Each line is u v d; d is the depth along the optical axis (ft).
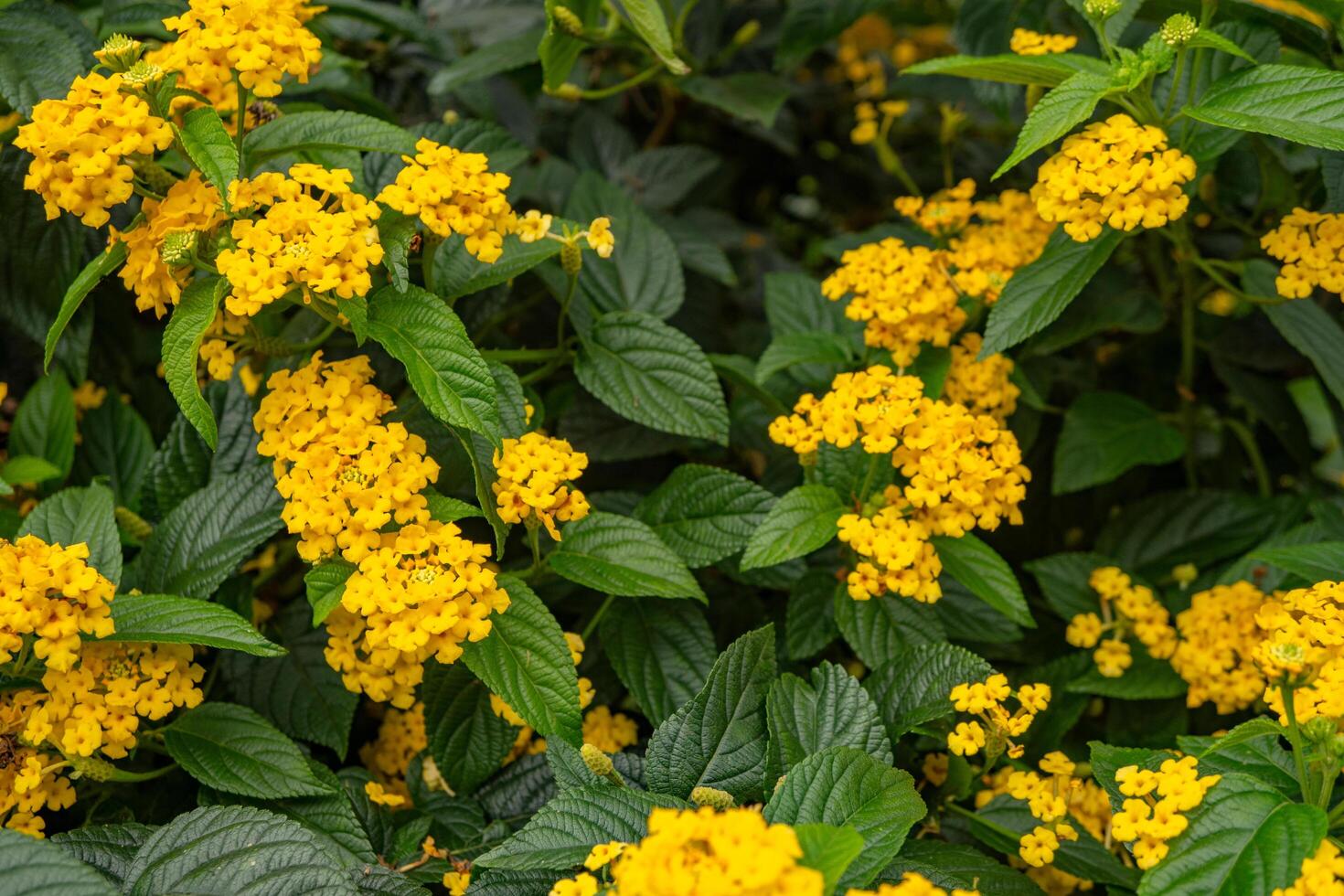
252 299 1.95
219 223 2.02
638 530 2.13
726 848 1.73
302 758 2.06
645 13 2.33
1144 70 2.11
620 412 2.20
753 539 2.13
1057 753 2.12
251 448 2.24
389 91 2.63
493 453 2.06
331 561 2.02
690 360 2.21
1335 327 2.32
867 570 2.12
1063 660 2.31
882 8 2.92
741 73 2.77
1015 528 2.51
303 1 2.14
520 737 2.21
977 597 2.25
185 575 2.12
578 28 2.35
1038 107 2.11
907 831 1.92
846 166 3.11
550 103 2.79
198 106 2.07
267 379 2.21
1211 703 2.32
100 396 2.44
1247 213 2.56
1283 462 2.72
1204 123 2.19
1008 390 2.29
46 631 1.94
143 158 2.02
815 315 2.47
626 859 1.78
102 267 2.03
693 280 2.67
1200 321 2.58
